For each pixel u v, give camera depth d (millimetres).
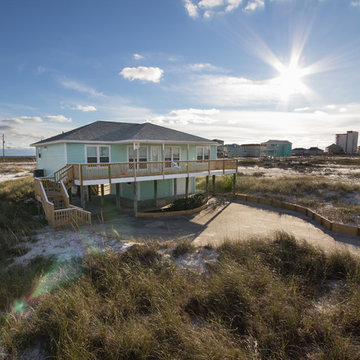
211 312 4844
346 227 10758
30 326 4699
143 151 17484
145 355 3953
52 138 18656
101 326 4566
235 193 19562
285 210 15484
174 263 7301
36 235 9781
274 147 101062
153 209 15438
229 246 8234
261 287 5773
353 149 154375
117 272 6434
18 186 19453
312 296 5586
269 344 4219
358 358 3803
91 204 16516
